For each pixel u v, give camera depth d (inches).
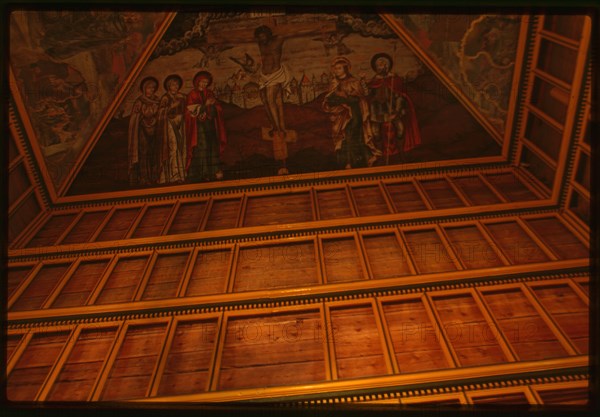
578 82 200.2
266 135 272.1
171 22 241.6
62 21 226.8
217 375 147.1
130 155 270.1
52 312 178.9
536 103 247.3
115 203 260.1
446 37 243.4
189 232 229.1
